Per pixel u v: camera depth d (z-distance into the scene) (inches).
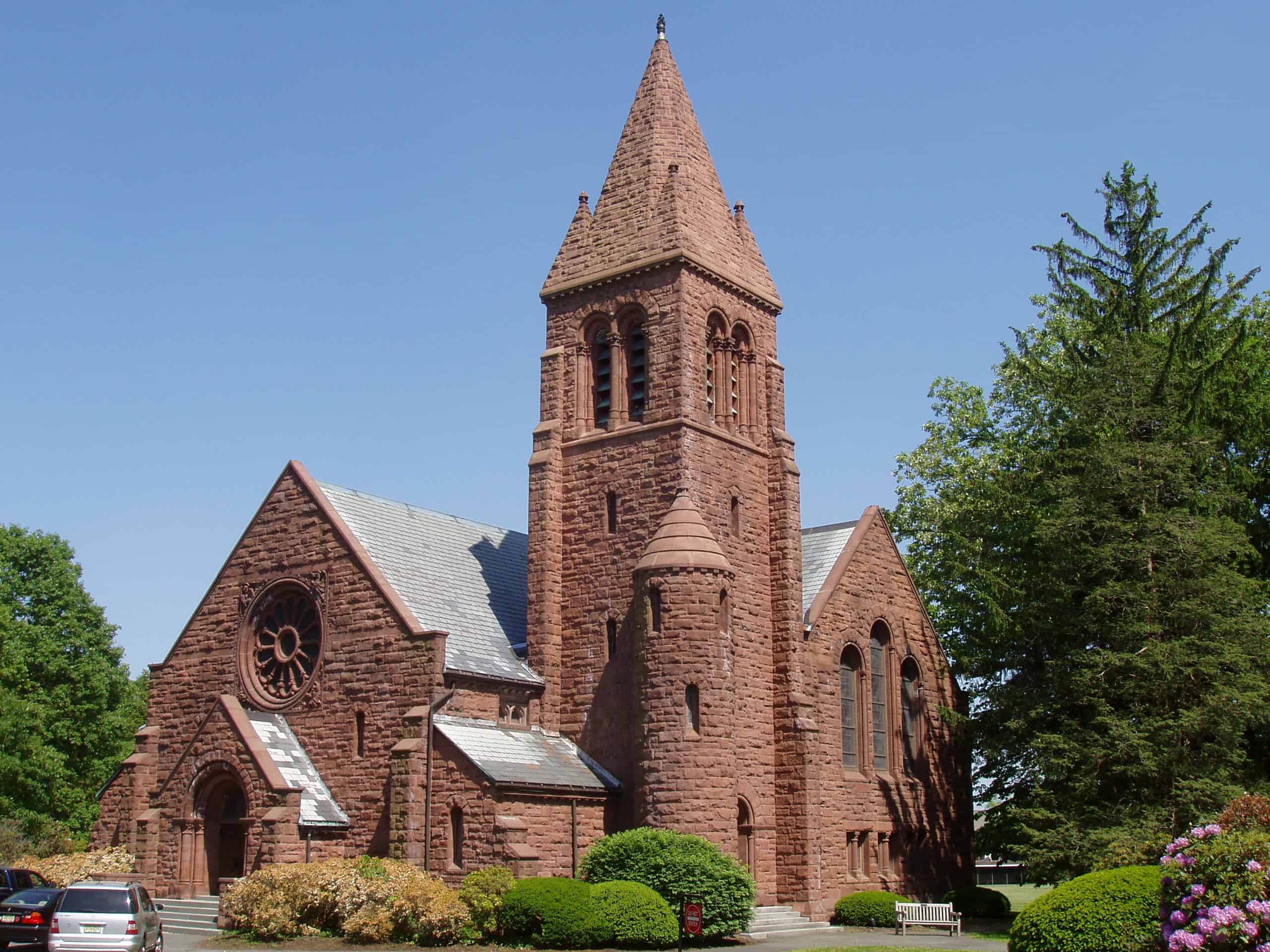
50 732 2787.9
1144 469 1929.1
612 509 1918.1
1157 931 1075.9
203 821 1733.5
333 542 1852.9
